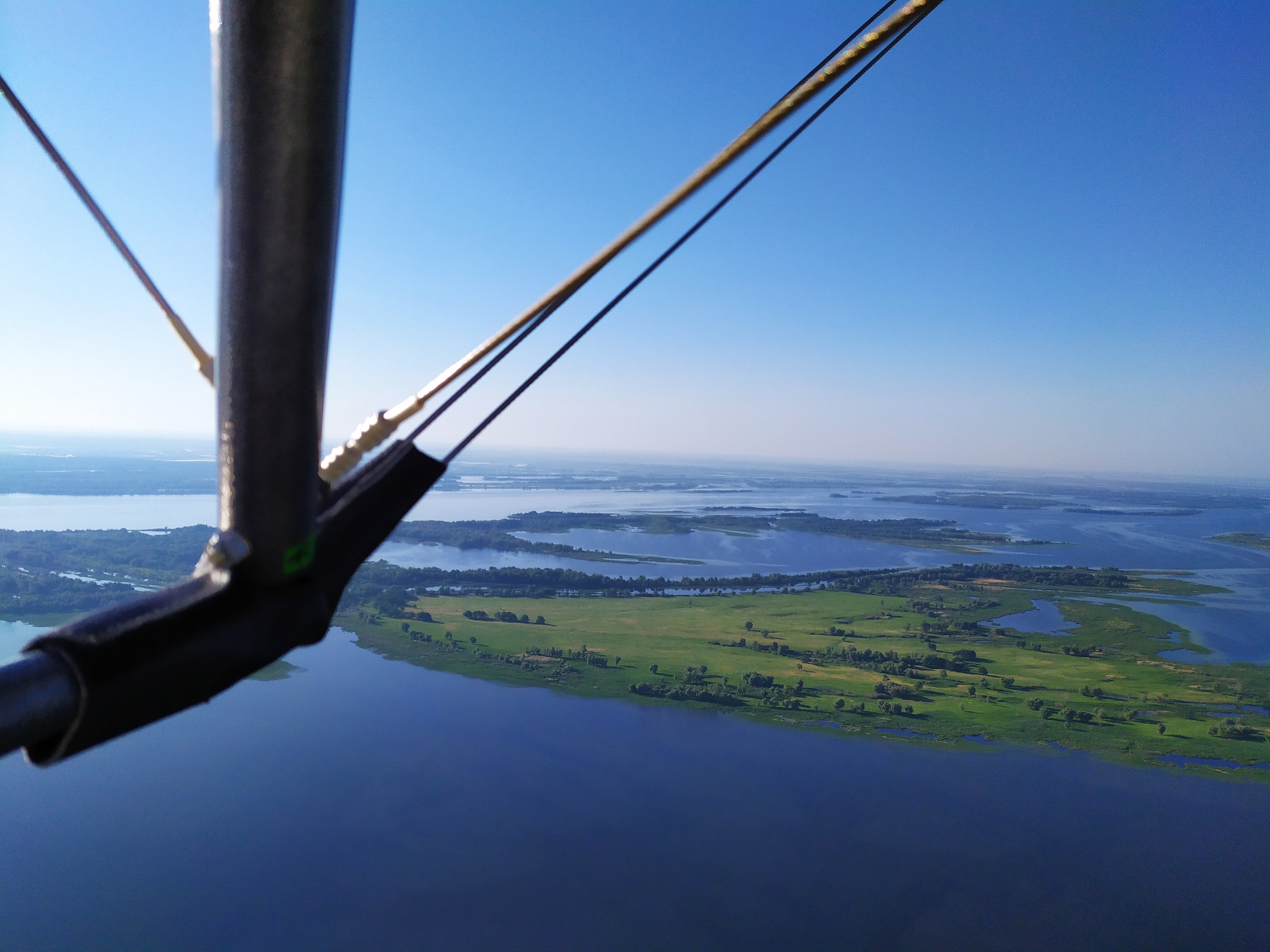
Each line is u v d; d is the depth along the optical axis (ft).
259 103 4.11
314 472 4.90
